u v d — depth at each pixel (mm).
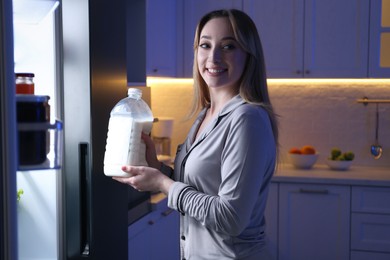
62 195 1466
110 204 1579
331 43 3660
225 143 1540
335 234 3482
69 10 1417
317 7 3666
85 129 1433
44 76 1429
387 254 3402
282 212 3555
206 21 1715
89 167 1444
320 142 4070
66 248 1474
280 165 3980
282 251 3568
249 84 1619
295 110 4090
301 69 3713
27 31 1419
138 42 2920
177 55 3859
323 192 3469
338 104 4023
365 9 3594
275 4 3730
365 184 3396
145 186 1521
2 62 902
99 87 1477
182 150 1734
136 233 2633
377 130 3963
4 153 911
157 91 4289
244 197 1463
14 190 926
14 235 927
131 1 2822
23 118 1008
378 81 3949
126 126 1452
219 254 1583
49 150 1048
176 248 3322
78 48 1420
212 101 1753
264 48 3764
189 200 1505
